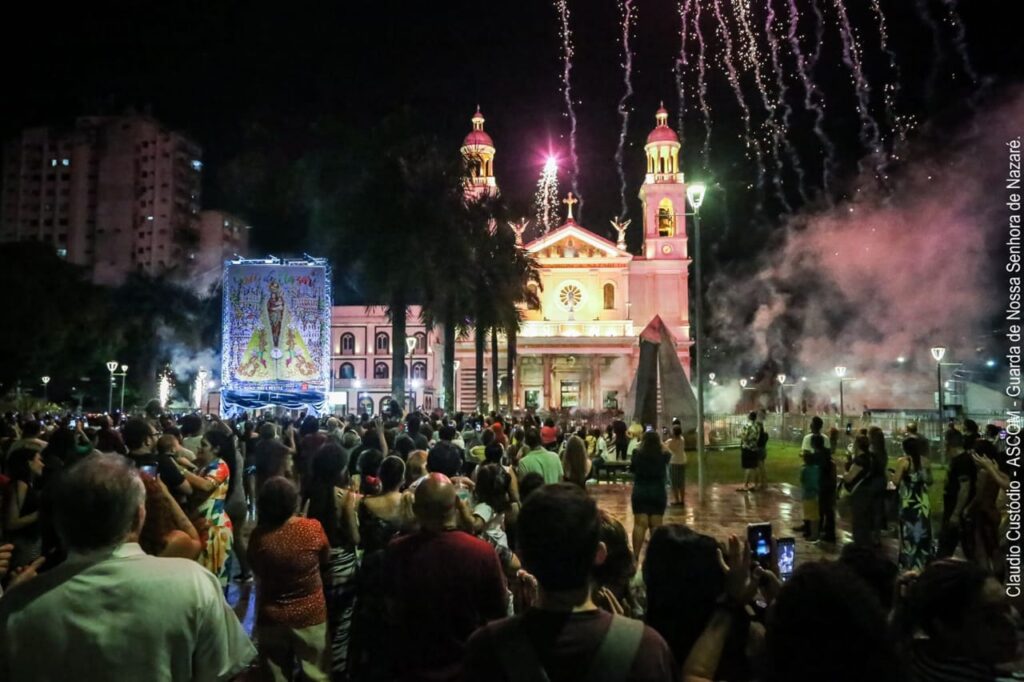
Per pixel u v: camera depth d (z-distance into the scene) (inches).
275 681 217.0
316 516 263.9
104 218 4579.2
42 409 2102.6
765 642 107.3
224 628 123.0
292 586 219.9
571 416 1971.0
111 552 119.9
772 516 688.4
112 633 113.3
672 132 2785.4
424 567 176.9
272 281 1307.8
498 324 1631.4
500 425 698.2
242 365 1291.8
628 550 192.4
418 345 3093.0
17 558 284.0
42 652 112.2
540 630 107.7
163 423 654.5
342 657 257.6
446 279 1270.9
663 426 876.6
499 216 1571.1
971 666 130.0
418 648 174.4
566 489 116.2
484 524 282.7
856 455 490.0
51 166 4630.9
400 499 261.9
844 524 647.8
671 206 2773.1
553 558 109.1
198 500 313.9
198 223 4852.4
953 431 404.5
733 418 1814.7
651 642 107.2
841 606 99.9
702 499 731.4
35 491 295.6
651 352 877.8
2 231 4640.8
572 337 2640.3
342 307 3112.7
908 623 135.8
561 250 2741.1
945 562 137.2
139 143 4589.1
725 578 145.8
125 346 2672.2
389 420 756.0
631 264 2753.4
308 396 1305.4
